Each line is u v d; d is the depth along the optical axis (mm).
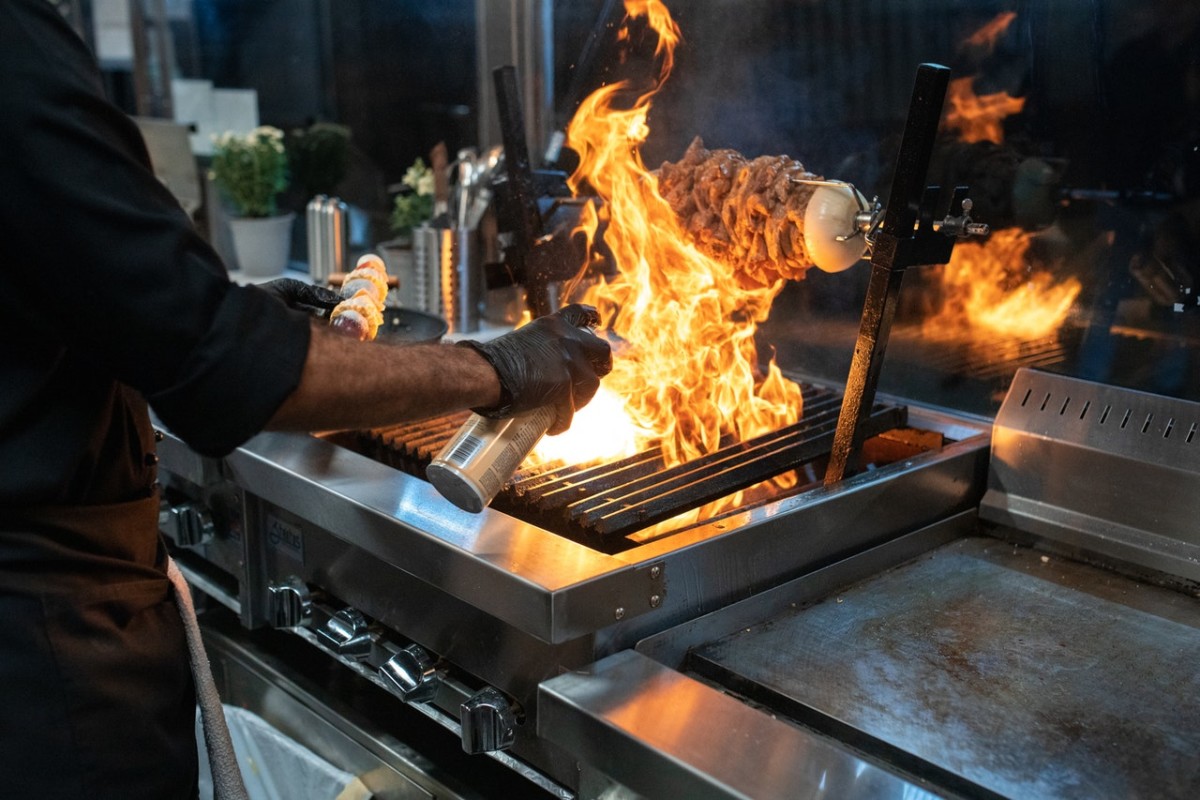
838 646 1185
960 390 1669
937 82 1189
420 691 1228
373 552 1227
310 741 1503
